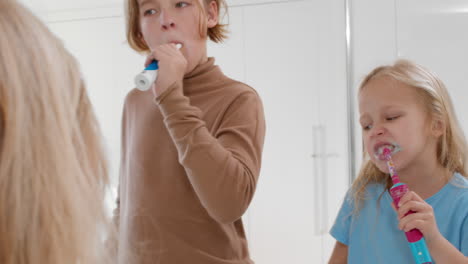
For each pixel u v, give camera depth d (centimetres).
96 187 33
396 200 66
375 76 74
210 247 75
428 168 72
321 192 208
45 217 28
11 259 27
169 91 69
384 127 71
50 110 29
